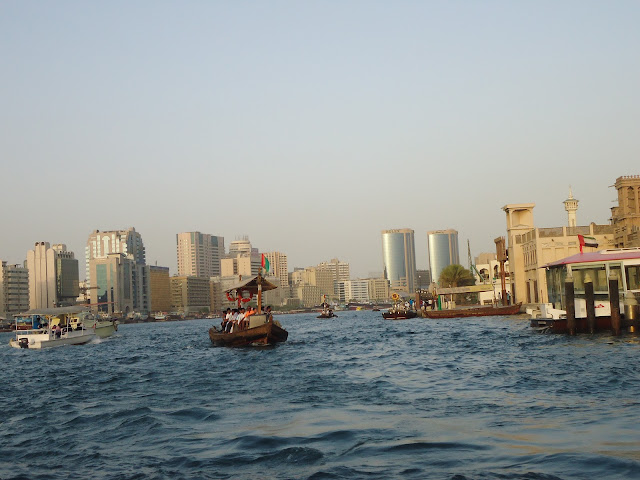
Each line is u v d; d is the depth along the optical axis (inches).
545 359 1275.8
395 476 504.4
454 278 6825.8
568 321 1766.7
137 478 537.0
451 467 520.1
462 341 2032.5
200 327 6392.7
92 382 1314.0
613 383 910.4
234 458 582.6
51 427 797.2
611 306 1680.6
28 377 1518.2
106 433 736.3
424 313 5078.7
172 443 659.4
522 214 5014.8
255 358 1649.9
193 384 1157.1
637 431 606.2
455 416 726.5
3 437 748.6
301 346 2103.8
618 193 4212.6
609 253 1856.5
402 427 677.3
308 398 916.0
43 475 562.3
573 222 4773.6
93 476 550.9
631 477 471.2
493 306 4931.1
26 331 2901.1
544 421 674.2
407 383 1040.8
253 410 832.9
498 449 565.9
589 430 620.7
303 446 609.6
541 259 4288.9
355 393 948.6
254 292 2186.3
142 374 1417.3
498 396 852.6
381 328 3567.9
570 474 486.6
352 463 546.6
